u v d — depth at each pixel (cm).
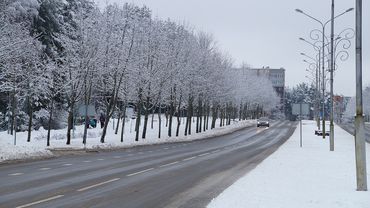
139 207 1100
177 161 2397
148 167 2059
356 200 1145
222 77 6844
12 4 3944
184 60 5500
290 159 2328
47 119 5181
